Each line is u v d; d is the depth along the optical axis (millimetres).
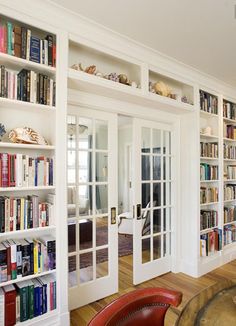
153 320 1065
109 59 2500
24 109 1962
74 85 2199
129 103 2734
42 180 1897
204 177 3340
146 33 2211
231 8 1858
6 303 1727
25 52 1809
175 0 1771
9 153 1948
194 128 3168
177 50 2531
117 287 2670
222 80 3398
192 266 3135
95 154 2518
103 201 2580
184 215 3260
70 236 2357
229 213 3729
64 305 1944
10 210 1751
